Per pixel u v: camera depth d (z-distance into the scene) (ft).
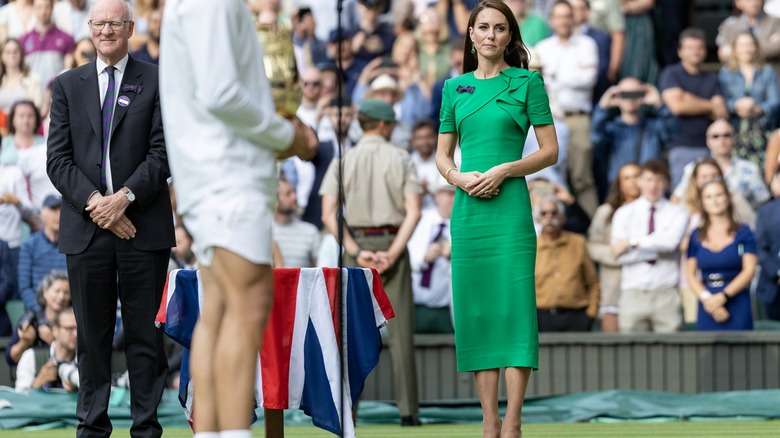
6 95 128.16
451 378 105.60
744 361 104.53
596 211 117.91
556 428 93.81
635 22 135.13
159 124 68.85
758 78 126.82
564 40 127.34
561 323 108.17
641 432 89.30
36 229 118.21
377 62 130.11
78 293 67.97
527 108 66.54
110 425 68.69
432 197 116.47
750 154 125.90
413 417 97.25
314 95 127.54
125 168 68.33
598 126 125.08
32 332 102.68
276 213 111.04
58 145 68.54
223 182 45.60
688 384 104.68
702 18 153.99
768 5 133.08
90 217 67.51
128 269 67.77
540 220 108.78
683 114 124.98
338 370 62.85
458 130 67.56
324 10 137.49
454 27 133.28
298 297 63.21
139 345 68.23
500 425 66.13
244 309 45.93
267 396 62.69
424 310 110.11
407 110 127.34
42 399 97.91
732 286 105.81
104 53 68.69
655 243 107.55
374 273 65.16
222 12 45.14
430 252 110.01
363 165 98.02
